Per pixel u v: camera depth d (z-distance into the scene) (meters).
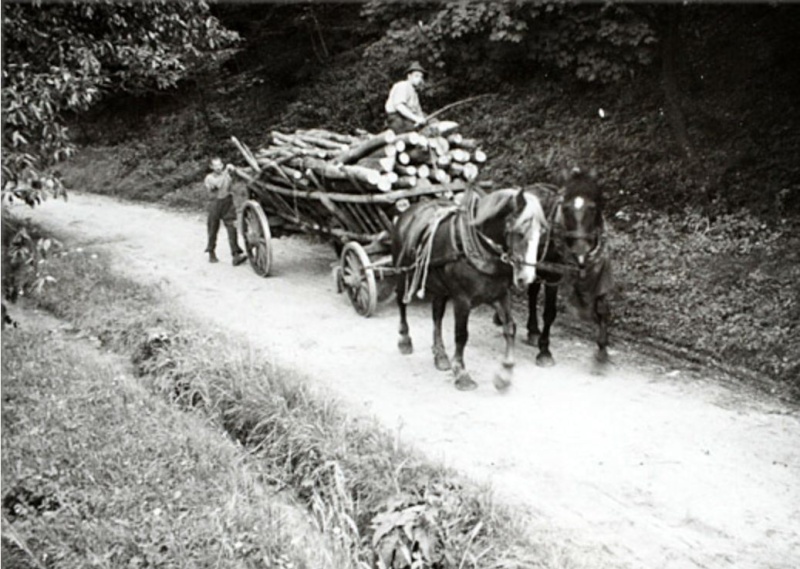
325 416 7.11
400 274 9.32
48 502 5.87
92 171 24.73
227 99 24.14
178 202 20.61
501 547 5.31
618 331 10.20
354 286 11.03
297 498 6.36
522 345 9.95
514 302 11.51
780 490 6.53
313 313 11.29
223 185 13.95
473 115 16.61
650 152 13.54
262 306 11.67
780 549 5.78
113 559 5.23
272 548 5.32
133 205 21.05
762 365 8.87
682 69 14.03
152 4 12.05
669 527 6.07
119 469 6.21
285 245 15.45
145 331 9.34
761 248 10.85
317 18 21.77
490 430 7.66
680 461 7.00
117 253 15.14
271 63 23.00
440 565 5.18
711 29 14.18
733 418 7.83
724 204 11.92
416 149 10.59
